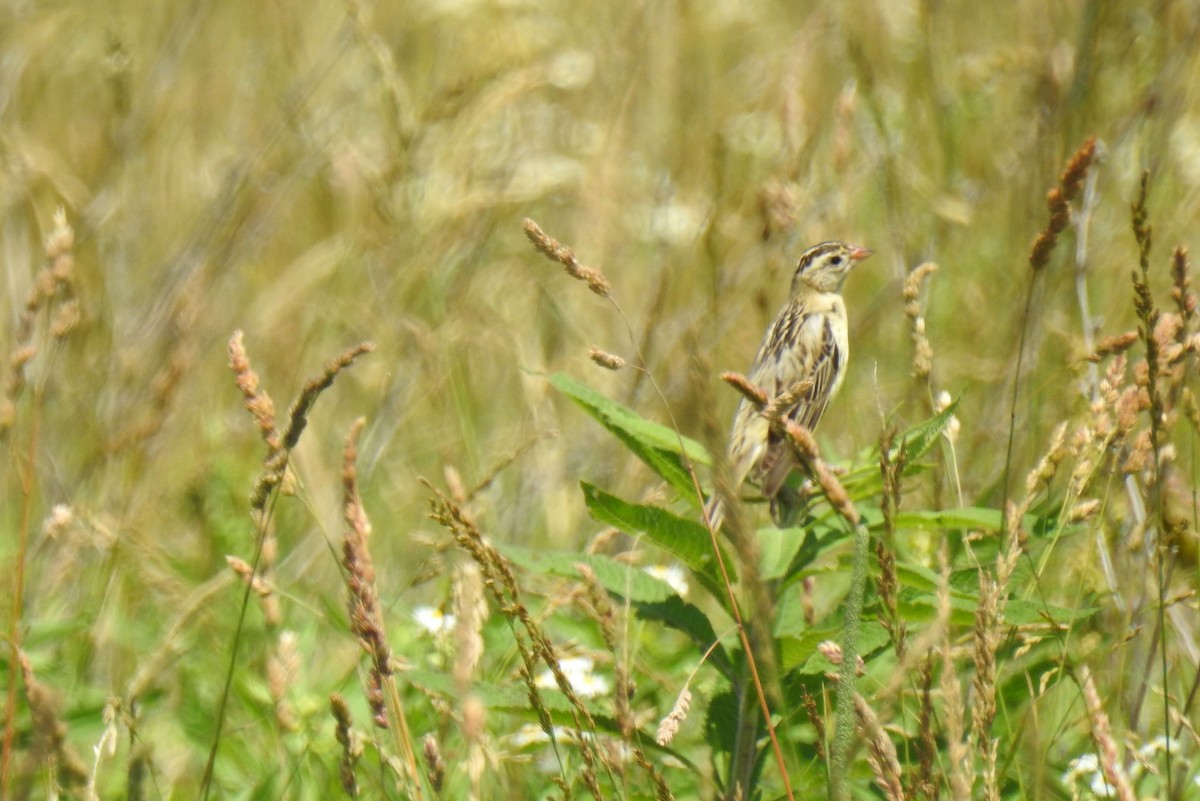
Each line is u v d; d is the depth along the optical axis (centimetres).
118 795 745
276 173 1359
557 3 1694
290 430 590
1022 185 1193
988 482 926
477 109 1221
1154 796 656
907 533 890
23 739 721
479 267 1291
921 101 1368
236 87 1512
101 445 1012
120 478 1009
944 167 1305
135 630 876
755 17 1617
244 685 793
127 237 1318
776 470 805
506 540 1072
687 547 661
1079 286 972
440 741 714
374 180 1201
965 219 1220
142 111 1378
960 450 1023
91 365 1128
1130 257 1147
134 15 1553
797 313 1095
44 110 1470
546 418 1165
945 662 495
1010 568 555
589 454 1192
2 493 973
